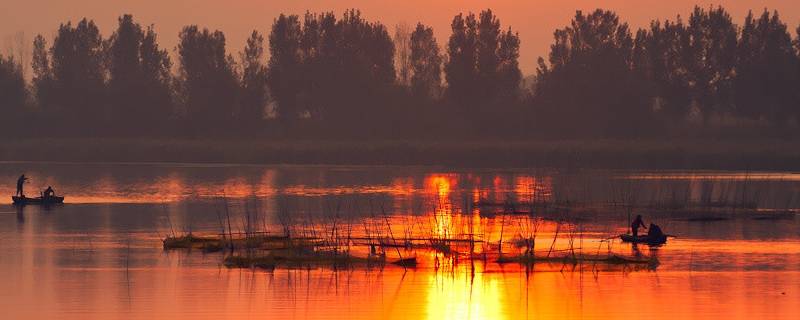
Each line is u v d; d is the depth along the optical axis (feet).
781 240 570.46
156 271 467.93
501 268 473.67
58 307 396.37
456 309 392.47
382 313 386.32
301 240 546.67
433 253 514.27
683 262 490.90
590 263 482.69
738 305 396.98
